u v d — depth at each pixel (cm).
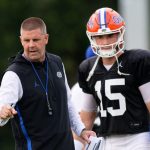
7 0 5444
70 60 5403
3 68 5197
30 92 1694
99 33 1756
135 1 3266
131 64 1758
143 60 1755
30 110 1694
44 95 1703
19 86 1689
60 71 1769
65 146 1717
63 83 1755
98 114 1864
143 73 1752
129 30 3278
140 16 3272
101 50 1767
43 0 5466
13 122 1714
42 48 1711
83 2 5562
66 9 5500
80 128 1783
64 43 5438
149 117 1812
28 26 1695
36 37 1694
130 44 3278
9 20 5412
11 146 4997
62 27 5469
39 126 1698
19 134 1708
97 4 5597
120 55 1775
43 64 1738
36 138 1697
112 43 1761
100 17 1766
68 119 1747
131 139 1764
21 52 1731
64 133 1720
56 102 1722
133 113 1759
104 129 1783
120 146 1772
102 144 1781
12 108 1595
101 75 1784
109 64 1783
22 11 5444
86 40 5512
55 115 1712
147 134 1767
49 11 5469
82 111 1859
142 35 3278
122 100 1762
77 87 2048
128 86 1758
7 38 5322
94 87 1797
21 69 1700
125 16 3297
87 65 1812
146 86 1753
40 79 1714
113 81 1767
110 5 5597
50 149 1700
